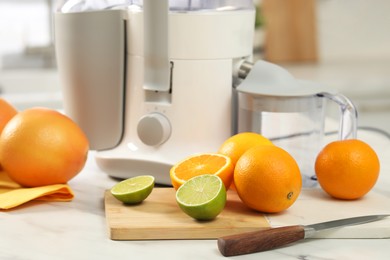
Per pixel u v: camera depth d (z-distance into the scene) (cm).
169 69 108
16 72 262
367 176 99
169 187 112
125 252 84
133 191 96
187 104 109
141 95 112
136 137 114
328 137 144
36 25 279
